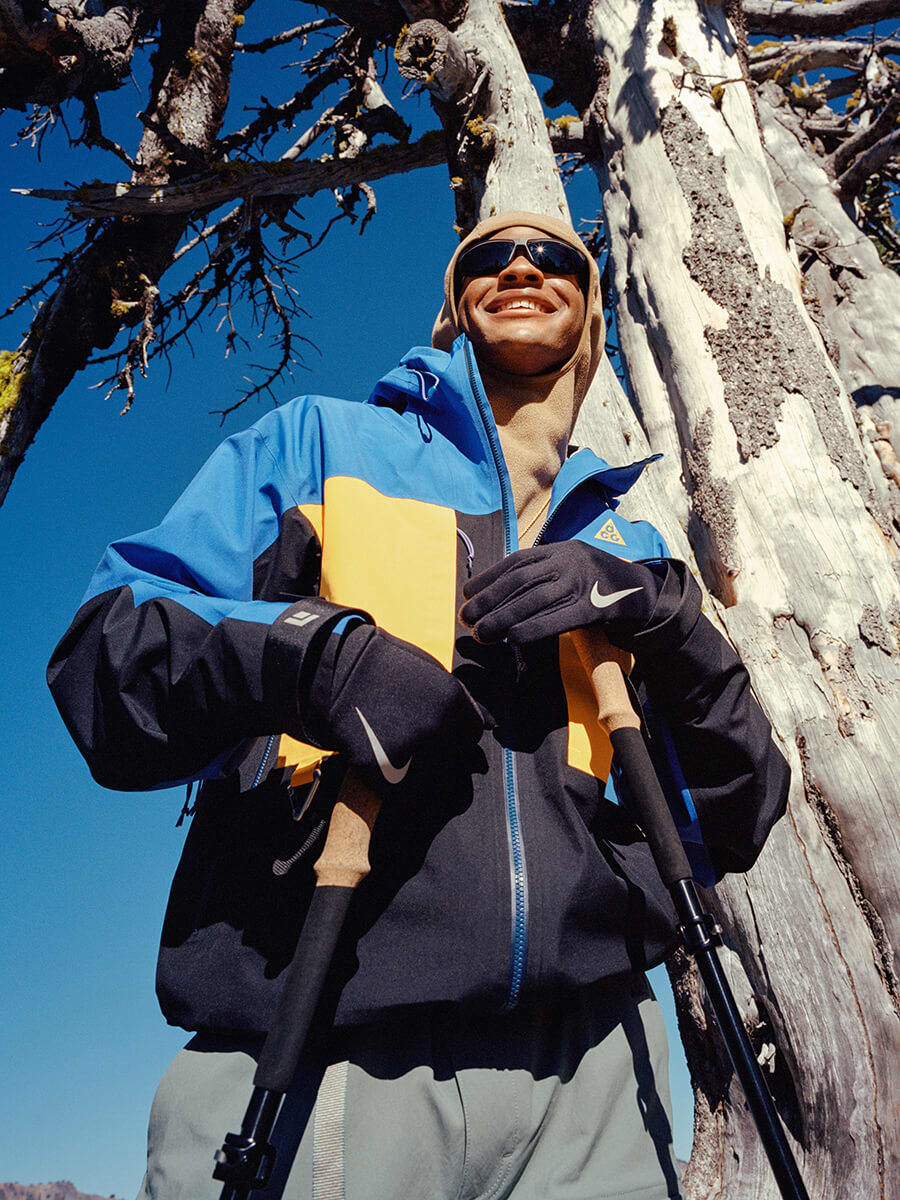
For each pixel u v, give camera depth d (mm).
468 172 4828
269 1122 922
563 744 1275
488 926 1121
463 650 1317
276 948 1133
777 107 8359
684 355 4094
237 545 1364
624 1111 1221
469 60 4762
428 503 1444
